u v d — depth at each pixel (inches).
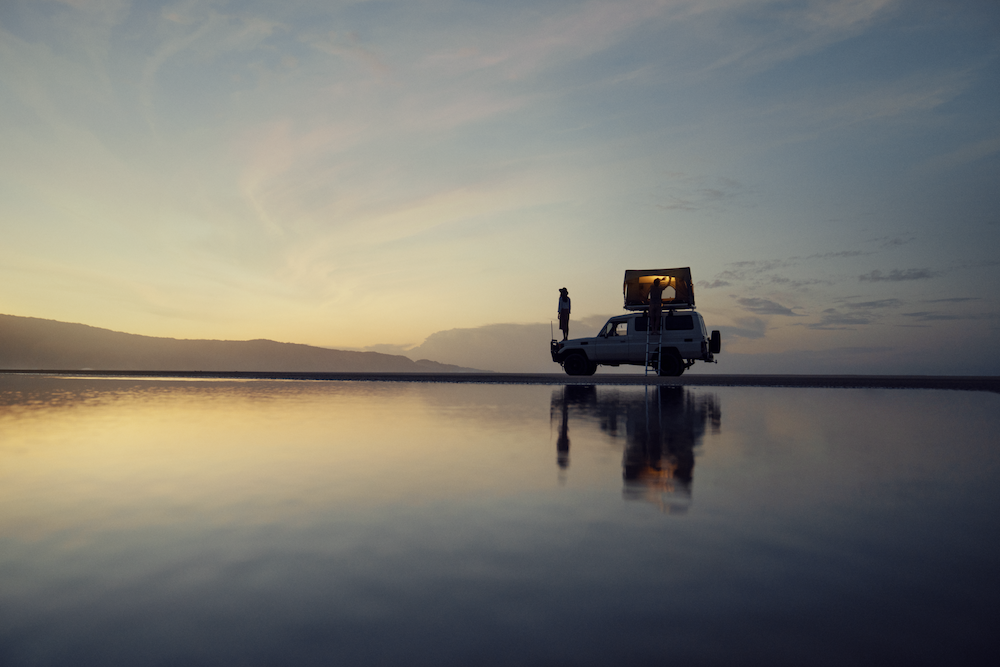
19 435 233.3
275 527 108.0
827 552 95.1
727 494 134.8
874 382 580.1
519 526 109.0
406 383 650.2
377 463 172.4
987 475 156.9
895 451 194.5
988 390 517.7
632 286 698.2
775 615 71.7
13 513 117.9
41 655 61.0
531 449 197.6
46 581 81.8
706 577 83.8
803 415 303.9
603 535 103.7
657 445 205.8
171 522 111.3
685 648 63.1
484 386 581.0
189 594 77.4
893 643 64.7
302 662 59.8
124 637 65.2
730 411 326.0
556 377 664.4
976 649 63.3
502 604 74.4
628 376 656.4
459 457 182.4
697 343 649.0
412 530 106.3
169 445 207.2
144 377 811.4
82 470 162.2
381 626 68.1
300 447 202.4
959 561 91.2
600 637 65.6
